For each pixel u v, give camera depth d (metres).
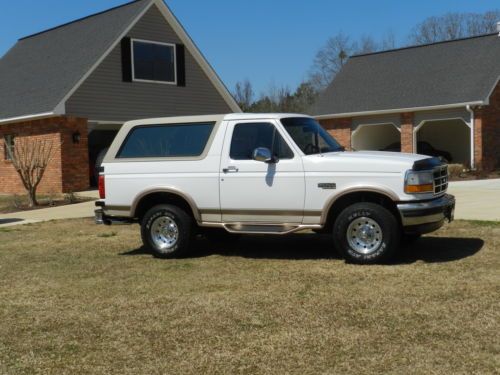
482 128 23.67
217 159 8.00
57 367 4.48
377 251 7.26
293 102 52.22
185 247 8.34
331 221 7.73
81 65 20.83
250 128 7.96
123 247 9.60
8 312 5.98
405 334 4.85
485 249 8.02
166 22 22.78
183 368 4.36
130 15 21.91
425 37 52.59
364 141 29.06
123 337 5.10
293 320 5.33
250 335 5.00
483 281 6.34
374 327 5.05
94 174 22.55
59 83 20.69
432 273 6.78
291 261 7.86
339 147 8.30
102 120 20.81
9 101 22.06
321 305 5.74
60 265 8.26
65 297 6.49
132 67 21.66
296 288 6.41
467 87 24.39
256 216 7.84
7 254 9.34
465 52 26.97
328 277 6.83
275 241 9.52
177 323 5.40
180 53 23.22
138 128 8.63
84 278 7.39
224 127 8.08
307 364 4.33
